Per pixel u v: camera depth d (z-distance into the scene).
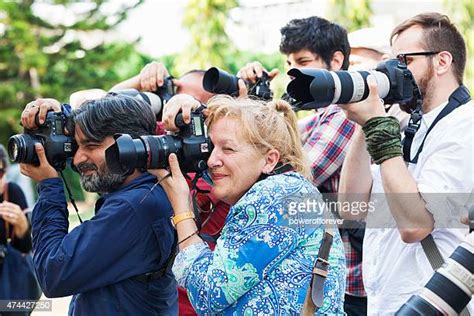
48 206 3.05
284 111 2.77
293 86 2.93
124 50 20.25
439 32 3.20
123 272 2.94
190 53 11.38
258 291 2.53
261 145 2.66
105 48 20.25
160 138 2.75
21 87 19.41
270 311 2.51
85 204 16.89
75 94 3.85
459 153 3.04
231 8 11.87
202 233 3.24
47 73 19.98
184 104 2.78
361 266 3.65
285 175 2.63
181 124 2.76
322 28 4.22
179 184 2.74
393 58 3.26
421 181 3.04
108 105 3.03
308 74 2.85
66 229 3.04
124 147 2.68
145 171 2.85
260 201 2.55
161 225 2.99
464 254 2.21
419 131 3.21
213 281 2.53
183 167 2.79
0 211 4.80
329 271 2.63
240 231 2.55
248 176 2.67
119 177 3.01
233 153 2.66
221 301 2.52
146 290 2.99
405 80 3.05
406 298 3.08
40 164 3.08
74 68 19.94
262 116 2.68
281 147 2.69
